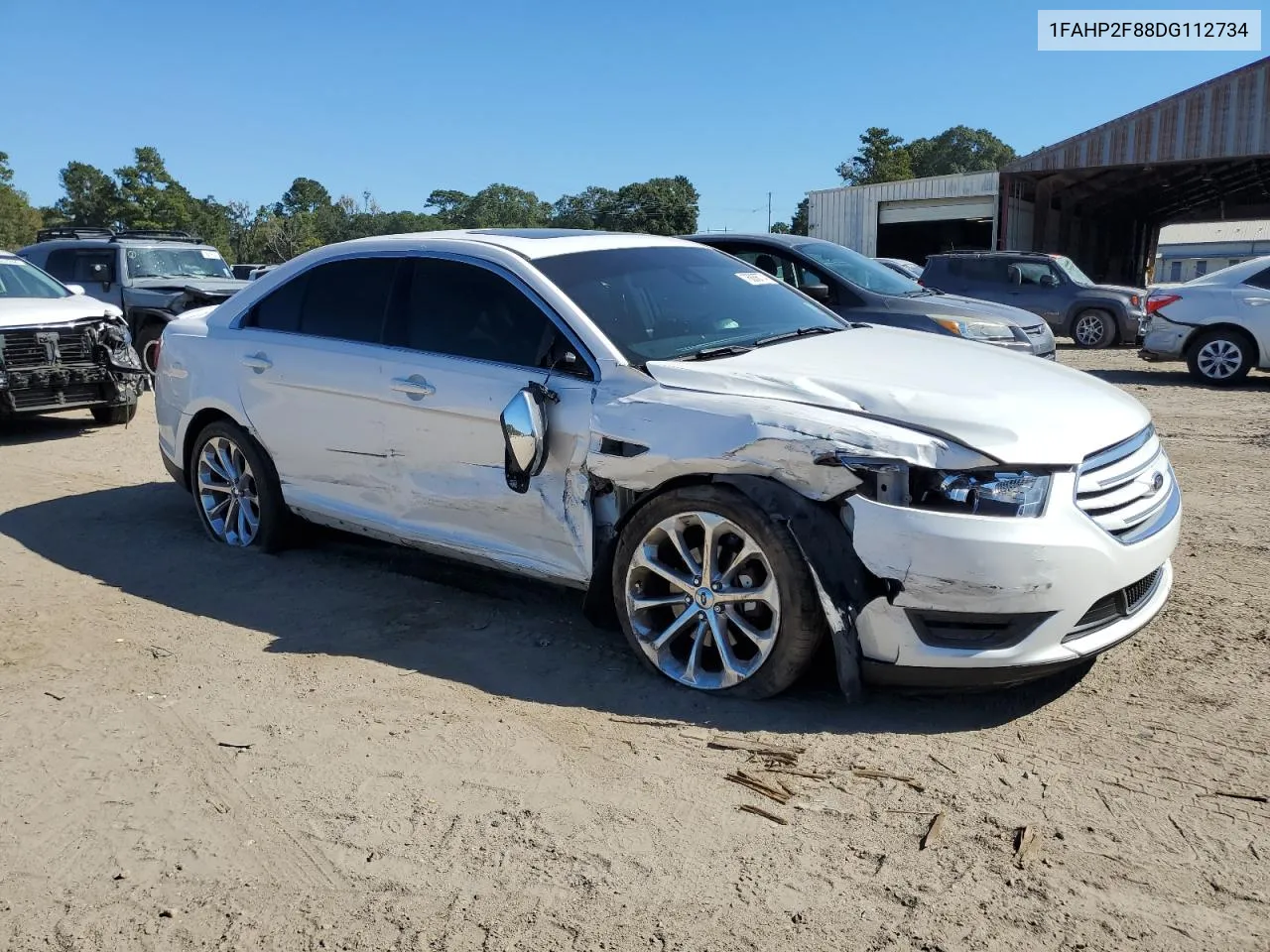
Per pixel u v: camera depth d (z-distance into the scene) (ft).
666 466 12.35
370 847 9.68
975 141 384.06
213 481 19.11
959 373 13.04
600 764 11.06
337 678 13.33
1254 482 22.89
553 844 9.62
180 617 15.65
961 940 8.19
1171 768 10.66
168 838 9.94
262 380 17.39
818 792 10.38
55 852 9.77
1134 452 12.38
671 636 12.75
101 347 32.09
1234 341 39.63
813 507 11.53
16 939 8.57
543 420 13.46
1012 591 10.96
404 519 15.71
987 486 11.09
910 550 11.03
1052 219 107.86
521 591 16.39
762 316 15.80
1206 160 84.69
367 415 15.79
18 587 17.17
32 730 12.16
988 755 11.03
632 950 8.19
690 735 11.62
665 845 9.57
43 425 34.27
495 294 14.85
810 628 11.59
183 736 11.92
